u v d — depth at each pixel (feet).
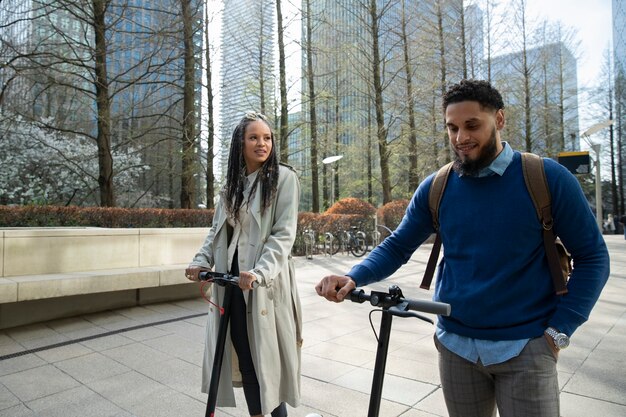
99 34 34.12
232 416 8.88
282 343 6.83
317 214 49.52
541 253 4.61
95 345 14.05
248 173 7.29
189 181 41.86
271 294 6.73
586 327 15.48
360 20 58.80
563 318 4.30
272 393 6.52
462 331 4.80
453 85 4.86
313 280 27.96
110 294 19.19
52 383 10.79
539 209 4.54
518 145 76.59
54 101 47.75
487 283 4.63
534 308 4.52
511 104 73.36
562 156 45.62
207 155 45.19
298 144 63.26
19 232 16.88
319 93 57.11
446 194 5.16
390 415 8.78
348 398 9.64
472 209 4.82
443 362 5.10
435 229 5.53
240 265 6.90
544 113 80.07
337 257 44.32
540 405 4.24
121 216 31.32
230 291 6.52
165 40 37.19
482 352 4.58
